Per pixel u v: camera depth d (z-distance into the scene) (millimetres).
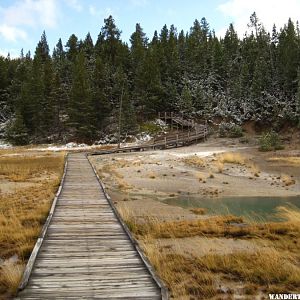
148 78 75562
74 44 101875
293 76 76000
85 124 66812
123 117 68500
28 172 30844
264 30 103062
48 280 7566
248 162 37656
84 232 11492
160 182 27766
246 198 23047
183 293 7680
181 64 91875
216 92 84188
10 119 78438
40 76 75688
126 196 22344
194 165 35000
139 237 12305
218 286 8281
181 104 77375
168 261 9773
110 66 85375
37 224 13375
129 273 8008
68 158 40594
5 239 11508
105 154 48344
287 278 8578
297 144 53031
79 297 6766
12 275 7953
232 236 12922
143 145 55594
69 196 18328
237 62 90438
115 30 97000
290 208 19531
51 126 74875
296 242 12062
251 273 8820
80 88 66938
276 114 69062
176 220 15852
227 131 64750
